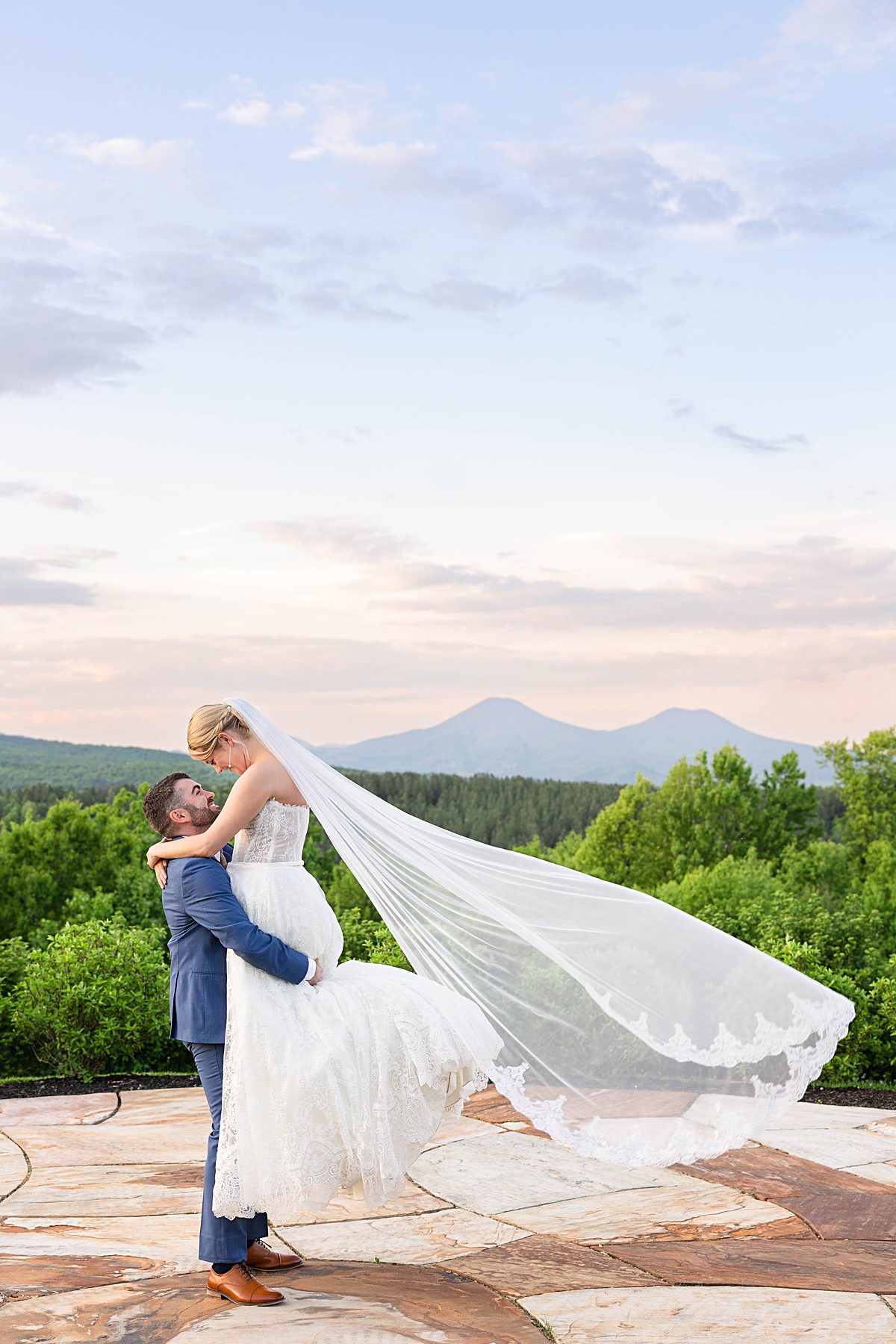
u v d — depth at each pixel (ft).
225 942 10.71
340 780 12.46
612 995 12.43
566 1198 15.06
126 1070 25.84
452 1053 11.08
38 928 47.70
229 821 11.19
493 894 13.03
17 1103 21.33
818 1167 16.79
